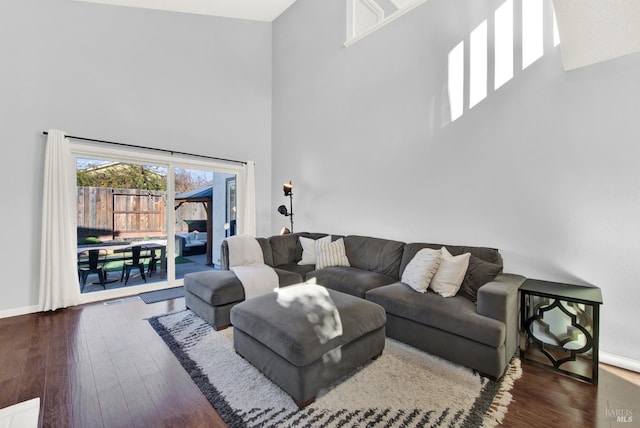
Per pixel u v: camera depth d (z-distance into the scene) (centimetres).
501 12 268
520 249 258
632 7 176
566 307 201
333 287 302
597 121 219
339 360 183
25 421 155
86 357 221
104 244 377
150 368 207
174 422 155
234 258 349
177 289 413
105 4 377
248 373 200
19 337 255
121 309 327
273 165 557
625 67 207
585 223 225
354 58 407
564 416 158
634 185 205
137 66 402
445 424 152
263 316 192
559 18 199
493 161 274
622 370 204
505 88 266
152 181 419
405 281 270
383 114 371
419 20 332
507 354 197
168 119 432
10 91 313
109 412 162
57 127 340
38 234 326
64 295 328
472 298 239
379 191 377
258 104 542
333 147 440
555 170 239
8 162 312
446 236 311
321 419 156
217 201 500
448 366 208
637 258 205
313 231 477
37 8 330
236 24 511
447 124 308
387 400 171
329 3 445
